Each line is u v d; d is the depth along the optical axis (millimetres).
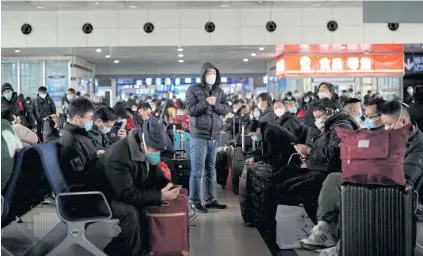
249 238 5746
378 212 4078
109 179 4340
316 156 5582
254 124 7691
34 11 18016
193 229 6180
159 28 18156
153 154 4461
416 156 5000
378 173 4070
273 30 18203
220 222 6543
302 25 18188
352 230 4109
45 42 18109
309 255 5066
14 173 4211
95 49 19016
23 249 5352
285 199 5746
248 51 20234
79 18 18109
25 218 6812
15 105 10828
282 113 7781
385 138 4070
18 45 18094
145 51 19938
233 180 8555
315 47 18938
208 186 7367
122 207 4312
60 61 21672
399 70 20656
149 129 4363
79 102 4922
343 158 4195
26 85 21734
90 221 4242
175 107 15508
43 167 4215
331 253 4762
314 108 5930
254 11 18156
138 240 4301
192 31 18172
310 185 5477
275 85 23312
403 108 4629
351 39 18141
